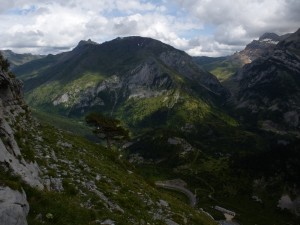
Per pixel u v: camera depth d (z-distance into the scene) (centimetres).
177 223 3725
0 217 1586
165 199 4912
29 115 5231
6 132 2750
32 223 1892
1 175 2166
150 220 3266
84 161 4384
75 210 2400
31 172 2689
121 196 3522
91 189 3231
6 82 4747
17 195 1842
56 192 2711
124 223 2678
